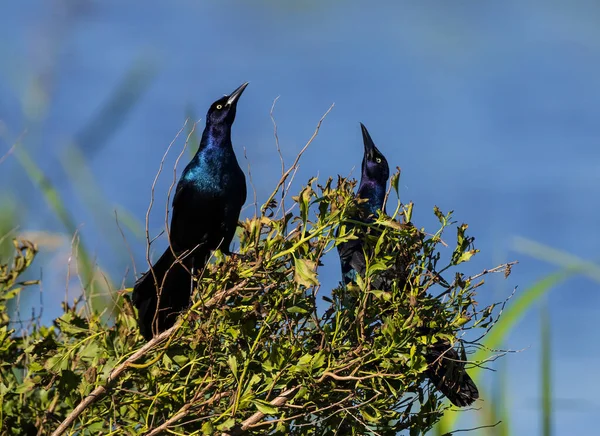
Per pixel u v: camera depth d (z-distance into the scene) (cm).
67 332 884
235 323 809
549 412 1134
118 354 883
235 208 1090
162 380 852
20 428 930
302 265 779
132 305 935
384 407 830
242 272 811
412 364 802
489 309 847
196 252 1090
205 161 1075
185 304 948
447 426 984
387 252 863
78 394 870
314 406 817
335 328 837
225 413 792
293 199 816
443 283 853
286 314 816
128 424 883
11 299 1067
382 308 853
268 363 793
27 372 952
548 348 1146
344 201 809
